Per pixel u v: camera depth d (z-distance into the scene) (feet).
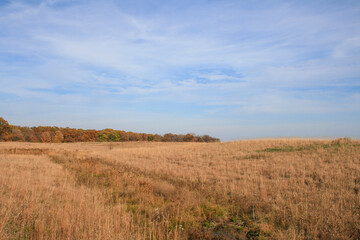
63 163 66.95
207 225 23.39
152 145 181.16
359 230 20.03
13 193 28.27
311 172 42.42
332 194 29.73
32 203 23.11
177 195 31.65
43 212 22.11
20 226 19.79
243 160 62.64
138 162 67.92
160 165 61.05
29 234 18.52
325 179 37.83
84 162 67.82
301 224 21.80
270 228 22.08
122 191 34.83
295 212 23.95
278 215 24.30
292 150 69.62
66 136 254.47
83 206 23.24
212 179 44.04
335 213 22.49
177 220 23.65
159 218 24.14
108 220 19.83
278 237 19.77
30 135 238.27
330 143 72.38
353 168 42.70
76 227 18.28
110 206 26.66
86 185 38.42
